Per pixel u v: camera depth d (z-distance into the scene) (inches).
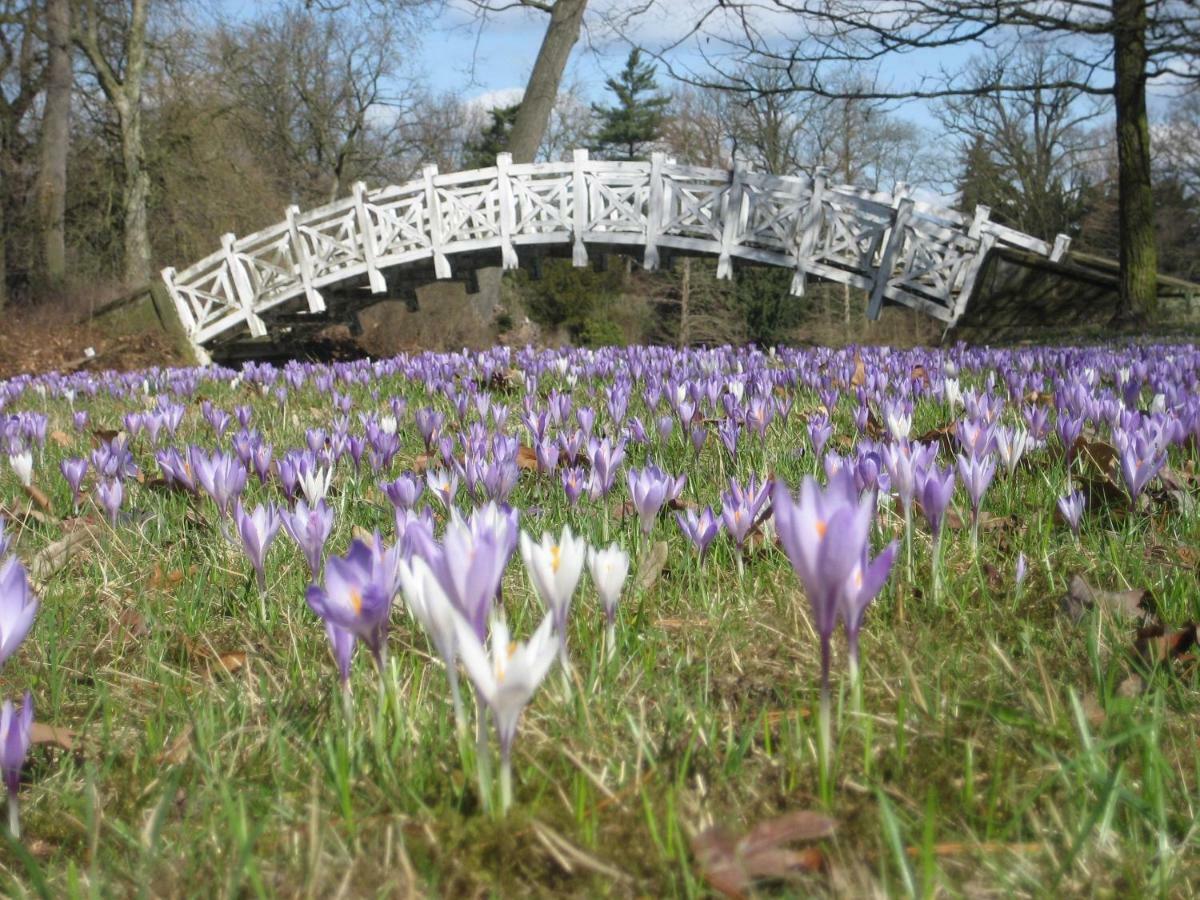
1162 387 193.3
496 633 56.0
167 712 85.4
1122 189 737.6
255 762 72.8
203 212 1190.3
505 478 123.6
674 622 99.8
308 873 56.3
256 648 99.6
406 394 314.0
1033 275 784.9
